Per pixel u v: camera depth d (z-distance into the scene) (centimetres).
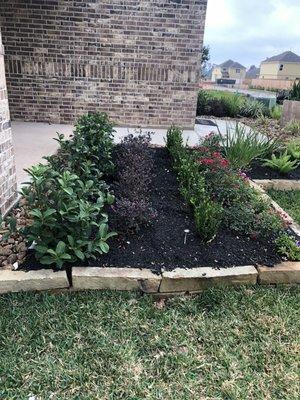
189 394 152
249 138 434
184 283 211
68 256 199
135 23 557
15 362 160
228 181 315
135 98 602
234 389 154
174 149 407
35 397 146
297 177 414
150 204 293
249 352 175
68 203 208
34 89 588
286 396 154
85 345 172
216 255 234
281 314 200
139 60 579
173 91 602
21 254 220
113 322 186
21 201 280
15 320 182
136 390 152
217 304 205
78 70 579
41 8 542
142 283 207
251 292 217
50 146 457
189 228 266
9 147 258
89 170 285
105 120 404
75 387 151
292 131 618
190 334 184
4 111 246
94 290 207
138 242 242
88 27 555
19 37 558
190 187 312
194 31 567
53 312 188
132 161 350
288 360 171
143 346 174
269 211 284
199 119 786
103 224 210
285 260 237
